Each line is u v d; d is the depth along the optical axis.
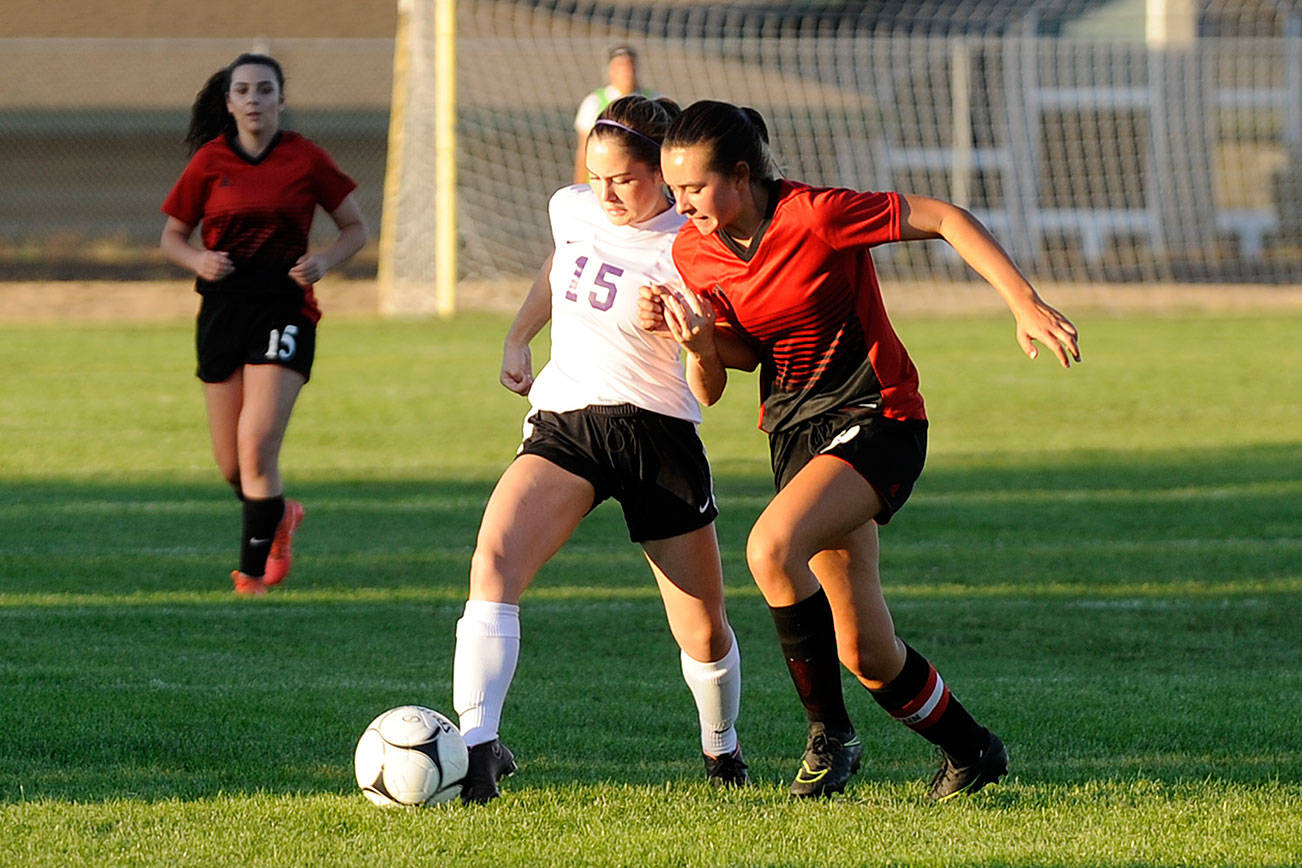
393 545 28.48
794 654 13.98
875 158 87.81
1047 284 82.62
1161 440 41.03
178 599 23.86
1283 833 13.16
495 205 82.69
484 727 13.77
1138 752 16.22
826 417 14.34
